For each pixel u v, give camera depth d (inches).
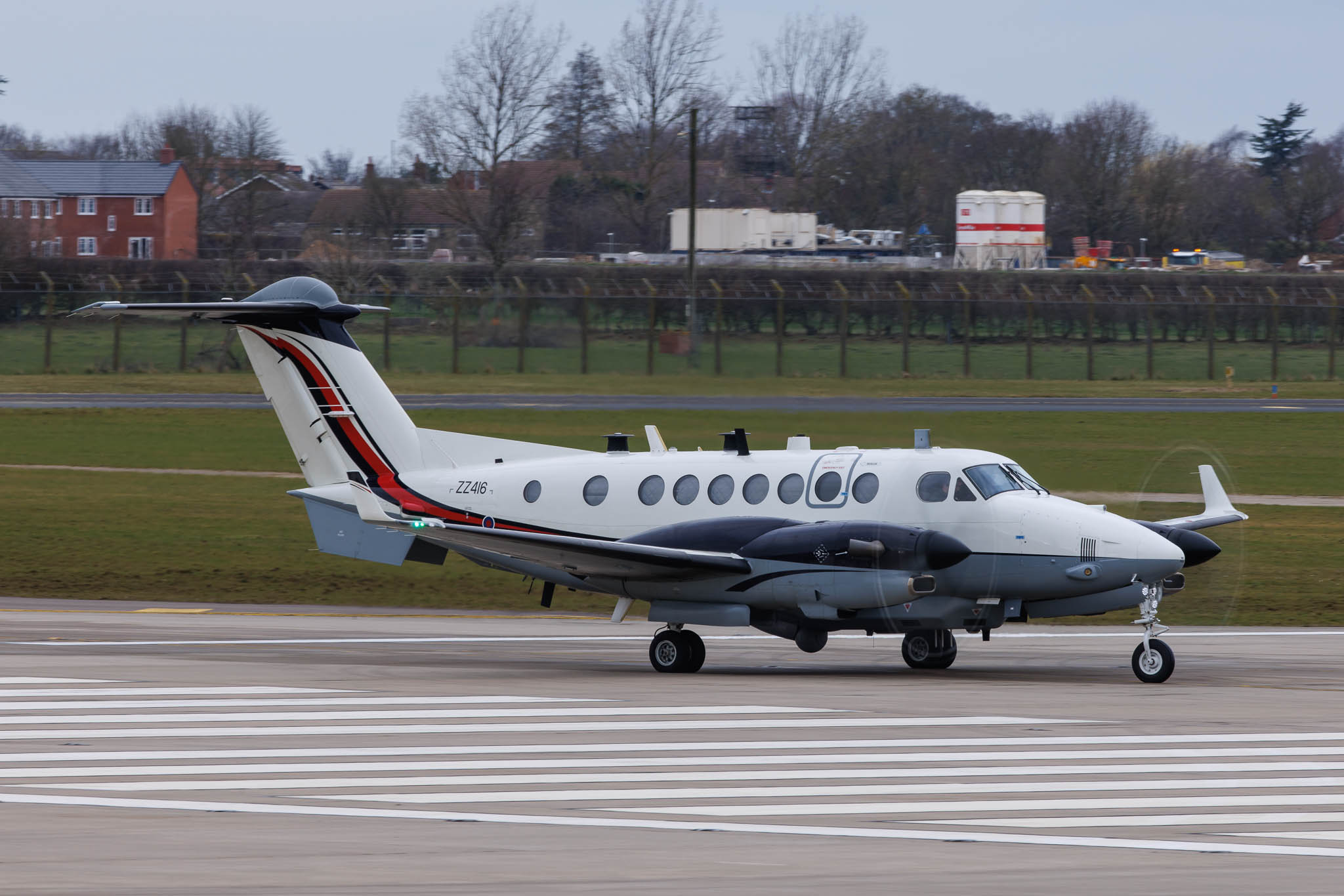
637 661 2513.5
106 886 1081.4
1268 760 1582.2
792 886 1085.8
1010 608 2321.6
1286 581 3435.0
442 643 2719.0
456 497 2659.9
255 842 1222.3
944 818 1316.4
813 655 2650.1
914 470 2325.3
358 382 2748.5
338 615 3191.4
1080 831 1266.0
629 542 2422.5
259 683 2151.8
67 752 1624.0
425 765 1555.1
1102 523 2215.8
